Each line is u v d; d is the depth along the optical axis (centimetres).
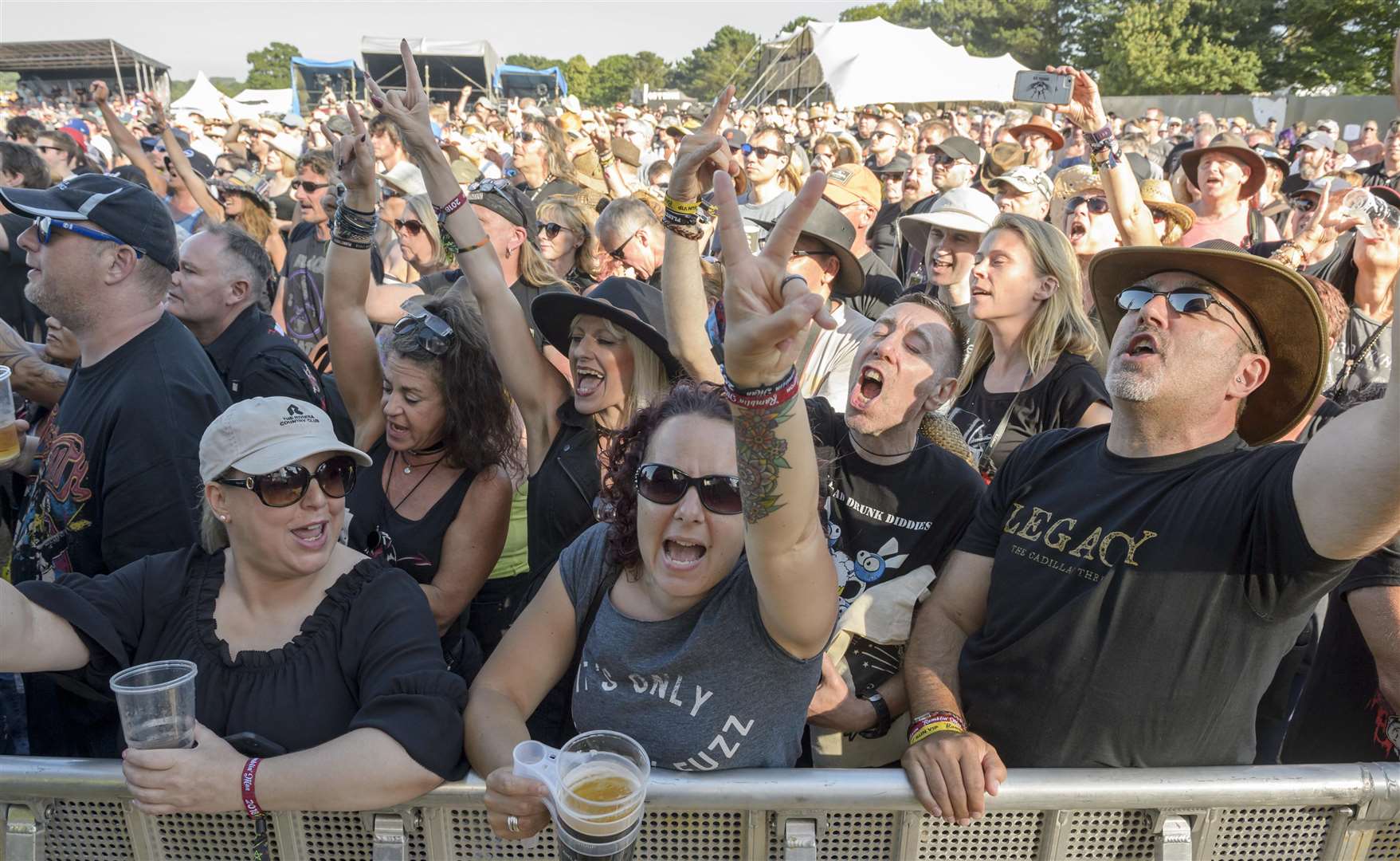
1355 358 366
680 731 179
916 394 235
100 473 257
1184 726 181
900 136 1266
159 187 802
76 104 4547
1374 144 1694
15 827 184
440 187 294
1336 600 232
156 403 256
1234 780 175
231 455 183
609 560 195
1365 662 224
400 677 181
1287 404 203
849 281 418
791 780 176
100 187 268
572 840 153
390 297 479
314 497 186
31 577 274
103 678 192
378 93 297
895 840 181
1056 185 593
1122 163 443
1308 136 1120
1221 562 176
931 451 242
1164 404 188
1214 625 177
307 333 609
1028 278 342
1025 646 193
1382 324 362
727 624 176
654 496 176
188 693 170
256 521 184
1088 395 331
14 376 327
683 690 178
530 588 267
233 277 346
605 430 270
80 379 270
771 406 143
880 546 236
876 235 863
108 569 259
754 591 177
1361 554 160
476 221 296
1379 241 352
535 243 458
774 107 2723
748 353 137
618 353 275
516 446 284
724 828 181
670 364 278
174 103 2786
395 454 286
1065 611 188
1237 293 192
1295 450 174
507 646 201
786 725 183
